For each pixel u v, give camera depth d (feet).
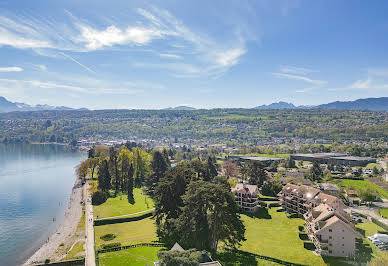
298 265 231.50
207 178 437.99
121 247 265.13
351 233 252.83
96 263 236.43
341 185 544.62
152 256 248.52
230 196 250.37
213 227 249.14
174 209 291.79
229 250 262.47
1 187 586.45
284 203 423.23
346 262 239.30
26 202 483.10
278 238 298.97
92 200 443.73
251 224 349.41
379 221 346.33
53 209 443.32
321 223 268.82
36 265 258.57
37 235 341.62
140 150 649.20
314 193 381.81
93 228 333.01
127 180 540.11
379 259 222.89
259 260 242.58
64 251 287.28
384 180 590.55
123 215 370.94
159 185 299.99
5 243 320.50
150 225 337.72
